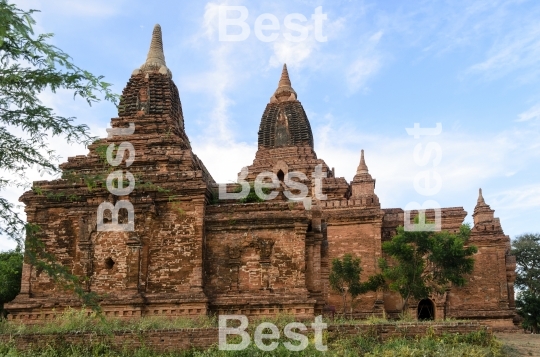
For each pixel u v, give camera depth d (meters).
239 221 33.75
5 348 22.09
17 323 31.30
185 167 35.91
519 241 67.69
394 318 45.16
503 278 47.53
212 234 33.97
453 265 36.44
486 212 51.53
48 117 15.41
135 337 23.09
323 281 41.91
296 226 33.28
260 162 56.88
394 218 50.16
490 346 22.80
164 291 32.59
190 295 32.03
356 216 47.19
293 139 57.59
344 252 46.81
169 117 39.72
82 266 33.34
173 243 33.31
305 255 33.38
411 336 23.38
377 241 46.53
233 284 32.97
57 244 34.06
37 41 13.87
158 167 35.84
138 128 38.56
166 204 34.00
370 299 45.31
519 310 59.09
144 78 40.75
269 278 32.81
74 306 32.22
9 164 15.57
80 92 15.21
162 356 22.22
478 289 47.47
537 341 30.41
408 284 35.94
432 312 48.66
